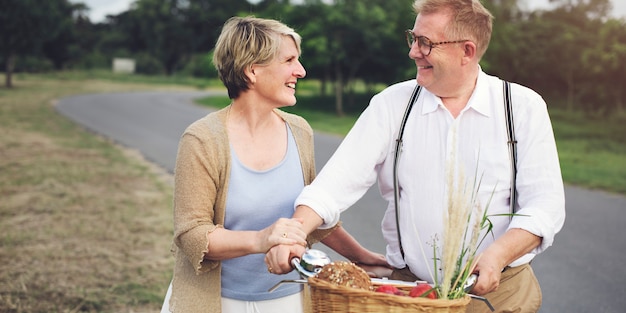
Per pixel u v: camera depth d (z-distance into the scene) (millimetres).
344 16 29953
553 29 31547
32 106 26859
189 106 32719
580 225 7445
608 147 16766
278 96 2352
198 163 2277
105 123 20250
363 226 7223
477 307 2475
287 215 2428
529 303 2498
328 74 34219
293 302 2463
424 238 2473
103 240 6488
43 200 8320
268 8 30297
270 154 2420
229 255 2209
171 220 7379
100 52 92438
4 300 4742
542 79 32188
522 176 2377
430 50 2324
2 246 6184
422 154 2459
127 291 5027
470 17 2297
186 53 93250
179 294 2348
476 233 2004
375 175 2568
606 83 24328
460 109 2432
